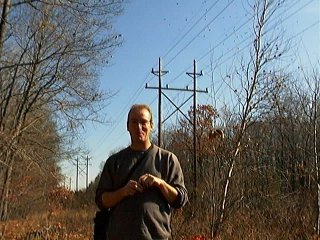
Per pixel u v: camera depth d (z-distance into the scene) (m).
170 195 3.68
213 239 11.02
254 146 13.34
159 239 3.64
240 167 12.21
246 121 12.01
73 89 17.06
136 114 3.84
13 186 23.42
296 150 15.15
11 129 17.81
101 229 3.91
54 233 16.34
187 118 23.75
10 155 16.52
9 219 26.16
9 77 18.11
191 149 22.56
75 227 19.22
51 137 20.08
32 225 21.28
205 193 12.11
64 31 16.25
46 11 14.73
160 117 26.89
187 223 11.96
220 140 12.28
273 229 11.52
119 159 3.85
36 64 16.02
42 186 27.98
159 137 25.56
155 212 3.65
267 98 12.13
